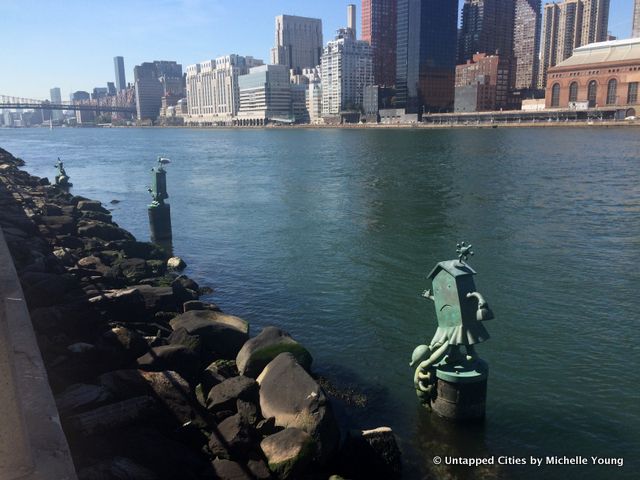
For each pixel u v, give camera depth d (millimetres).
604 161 81375
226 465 9492
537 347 17719
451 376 12727
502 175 66938
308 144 151375
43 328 13484
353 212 43594
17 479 5051
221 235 35812
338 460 10922
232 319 16859
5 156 86312
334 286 24266
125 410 9758
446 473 11469
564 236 33938
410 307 21469
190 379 13258
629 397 14578
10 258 8969
